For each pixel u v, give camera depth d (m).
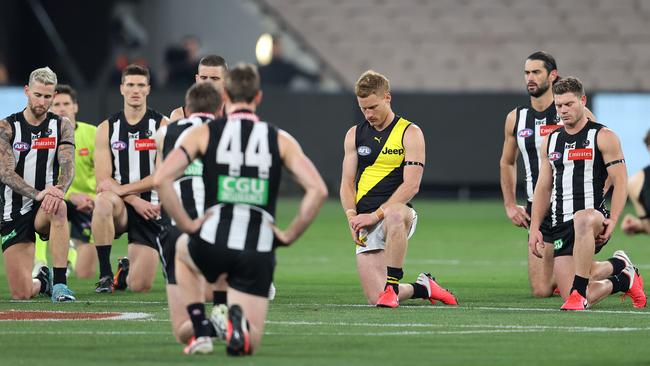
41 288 33.47
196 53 85.88
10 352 22.38
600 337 24.89
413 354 22.39
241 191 21.39
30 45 97.12
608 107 78.94
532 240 31.41
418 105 79.19
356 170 32.41
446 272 42.72
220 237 21.25
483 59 96.94
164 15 95.50
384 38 98.06
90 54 98.31
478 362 21.48
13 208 32.31
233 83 21.66
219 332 22.58
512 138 35.31
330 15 99.12
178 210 21.16
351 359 21.70
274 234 21.59
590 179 31.38
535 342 24.11
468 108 79.19
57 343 23.58
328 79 96.25
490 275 41.53
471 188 80.12
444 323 27.28
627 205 78.25
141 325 26.52
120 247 52.66
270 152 21.47
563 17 99.25
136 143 35.28
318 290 36.09
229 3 96.31
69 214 38.84
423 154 31.56
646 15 99.19
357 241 31.11
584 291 30.27
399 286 31.41
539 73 34.44
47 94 32.12
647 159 78.81
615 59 97.12
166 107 75.94
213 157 21.38
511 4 100.12
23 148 32.56
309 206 21.20
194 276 22.05
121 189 34.62
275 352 22.48
